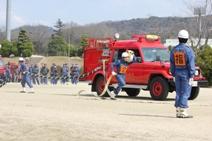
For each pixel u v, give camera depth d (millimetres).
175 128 12789
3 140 11602
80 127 12969
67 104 20062
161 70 23453
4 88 35656
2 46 97562
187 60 15047
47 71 49344
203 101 23594
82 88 37312
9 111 16656
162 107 19250
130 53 23969
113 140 11141
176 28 83438
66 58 98500
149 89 23938
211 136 11516
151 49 24734
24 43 99562
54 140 11445
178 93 15289
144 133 11938
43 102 20953
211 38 70625
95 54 26344
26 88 35656
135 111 17375
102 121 14141
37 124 13562
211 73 47156
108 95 25391
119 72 23953
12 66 50250
